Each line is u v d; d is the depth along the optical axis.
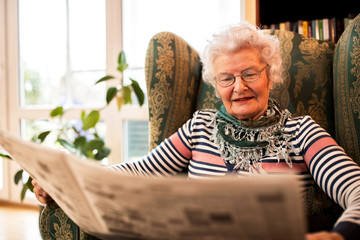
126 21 2.38
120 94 2.15
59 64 2.68
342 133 0.95
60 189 0.54
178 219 0.42
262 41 0.88
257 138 0.89
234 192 0.37
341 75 0.94
